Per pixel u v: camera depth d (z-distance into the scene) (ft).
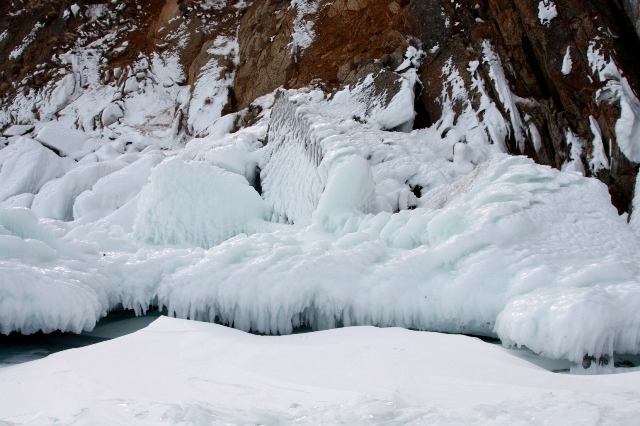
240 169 32.37
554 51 34.37
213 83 55.01
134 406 10.22
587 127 33.24
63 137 51.70
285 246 18.29
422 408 9.47
